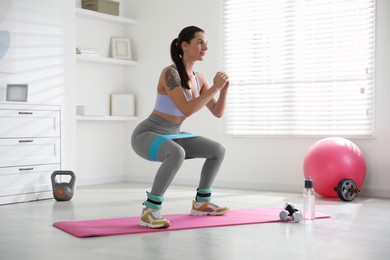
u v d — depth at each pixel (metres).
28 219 3.75
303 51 5.40
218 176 5.88
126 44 6.30
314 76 5.35
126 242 2.97
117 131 6.37
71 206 4.36
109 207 4.30
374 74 5.05
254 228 3.37
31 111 4.71
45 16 5.16
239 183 5.75
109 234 3.15
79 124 5.93
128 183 6.15
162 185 3.34
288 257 2.64
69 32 5.38
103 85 6.18
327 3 5.27
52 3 5.22
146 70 6.29
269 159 5.59
